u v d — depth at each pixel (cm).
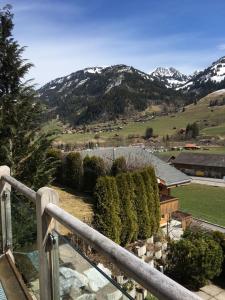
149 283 116
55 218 234
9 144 952
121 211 1383
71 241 230
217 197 4119
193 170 6581
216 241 1481
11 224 377
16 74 1005
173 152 8950
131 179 1455
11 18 1012
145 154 2781
